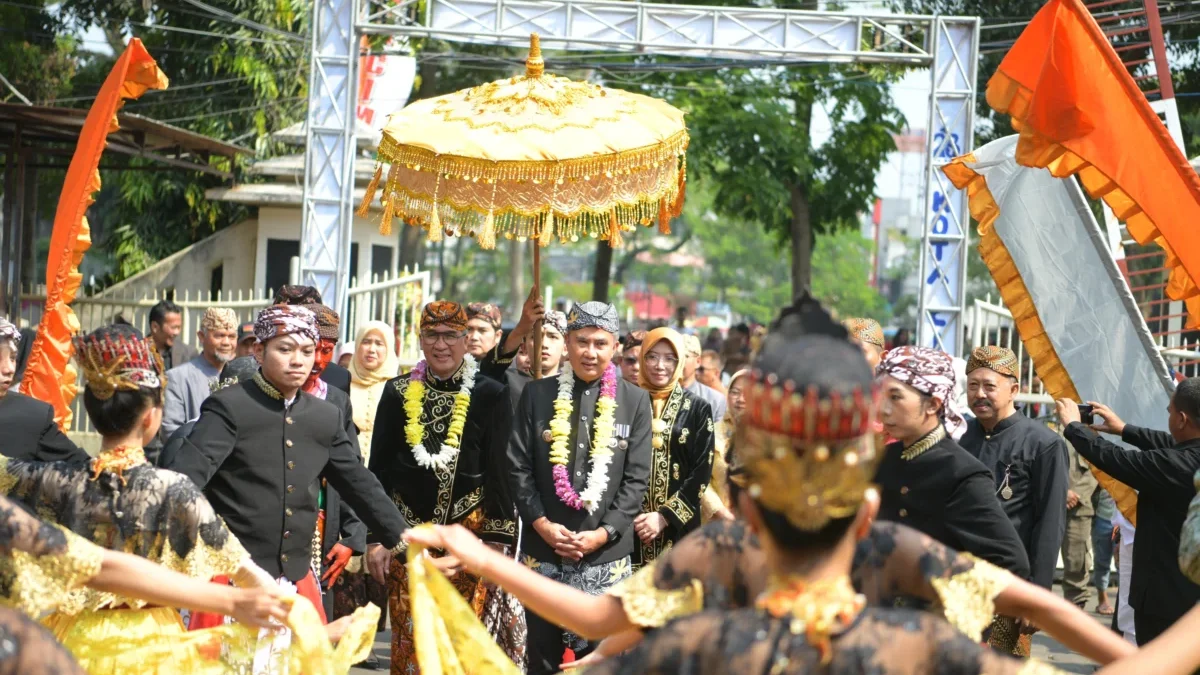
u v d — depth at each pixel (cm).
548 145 564
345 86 1400
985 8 1947
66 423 669
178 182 2052
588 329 608
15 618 243
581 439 604
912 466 458
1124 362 711
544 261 6375
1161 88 927
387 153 584
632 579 284
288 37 1805
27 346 712
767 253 7094
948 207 1444
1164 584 556
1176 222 600
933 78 1436
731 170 2367
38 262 2275
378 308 1486
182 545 390
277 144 2019
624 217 599
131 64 669
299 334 511
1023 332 730
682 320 2467
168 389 837
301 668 353
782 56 1453
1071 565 984
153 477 388
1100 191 614
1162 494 552
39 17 1914
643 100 619
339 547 618
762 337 240
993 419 577
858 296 7275
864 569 281
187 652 398
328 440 525
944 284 1446
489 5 1409
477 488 645
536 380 623
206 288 1808
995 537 445
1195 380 555
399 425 650
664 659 226
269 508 505
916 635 225
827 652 221
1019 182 719
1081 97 589
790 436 225
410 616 626
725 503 683
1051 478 555
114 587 334
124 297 1761
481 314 809
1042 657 862
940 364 457
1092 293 714
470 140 565
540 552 593
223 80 1972
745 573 275
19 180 1461
